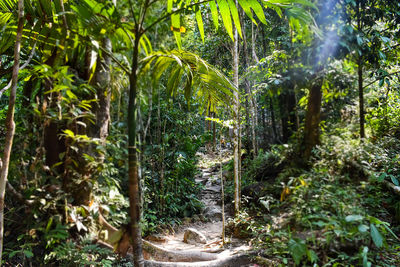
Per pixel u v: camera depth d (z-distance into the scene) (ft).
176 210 15.34
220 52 19.12
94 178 7.30
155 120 15.92
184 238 13.25
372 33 7.82
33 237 6.71
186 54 6.77
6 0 7.11
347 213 6.01
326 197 5.94
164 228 14.55
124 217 7.75
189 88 7.05
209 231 14.89
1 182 5.18
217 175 24.71
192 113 17.58
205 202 19.44
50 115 7.14
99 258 7.75
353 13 7.29
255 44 17.43
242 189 14.33
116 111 8.32
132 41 5.77
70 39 5.96
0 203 5.17
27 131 7.23
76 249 6.91
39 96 7.93
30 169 6.92
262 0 5.82
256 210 12.89
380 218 7.74
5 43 7.28
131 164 5.08
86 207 7.12
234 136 13.62
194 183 18.47
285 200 6.65
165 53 5.60
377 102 9.75
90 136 7.47
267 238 9.07
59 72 6.03
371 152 6.81
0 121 7.41
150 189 14.65
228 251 10.49
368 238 6.51
